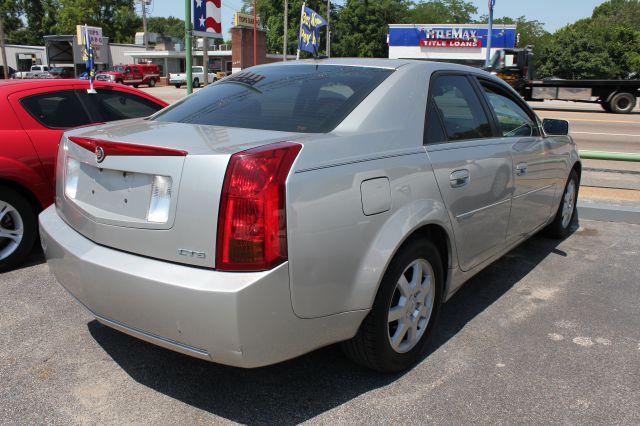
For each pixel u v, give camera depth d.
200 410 2.60
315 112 2.78
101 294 2.44
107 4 78.25
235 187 2.14
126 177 2.46
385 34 62.56
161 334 2.30
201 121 2.91
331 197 2.32
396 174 2.64
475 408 2.62
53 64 49.66
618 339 3.35
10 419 2.50
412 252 2.74
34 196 4.46
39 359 3.03
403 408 2.62
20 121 4.46
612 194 7.14
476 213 3.28
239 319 2.12
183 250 2.24
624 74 61.88
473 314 3.69
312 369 2.97
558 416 2.57
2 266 4.29
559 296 4.02
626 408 2.64
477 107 3.58
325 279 2.33
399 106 2.90
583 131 15.65
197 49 68.06
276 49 66.06
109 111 5.25
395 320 2.79
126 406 2.62
